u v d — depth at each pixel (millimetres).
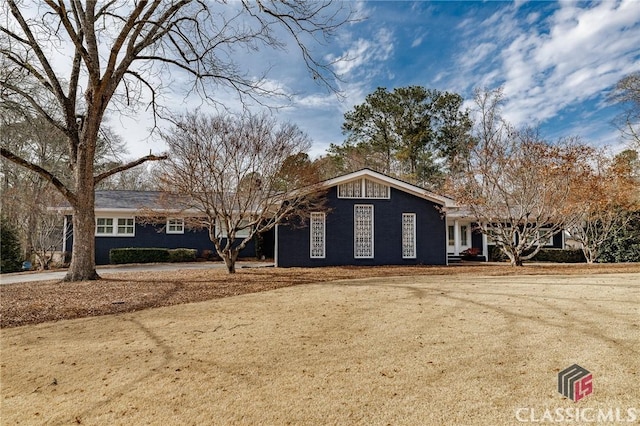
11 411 3508
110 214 21422
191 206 13414
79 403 3637
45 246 19547
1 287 10391
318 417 3258
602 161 16609
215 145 12336
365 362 4547
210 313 7359
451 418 3205
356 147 34250
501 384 3854
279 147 13078
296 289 10234
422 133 32156
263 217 13930
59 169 25875
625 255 19516
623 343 4984
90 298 8820
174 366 4531
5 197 20641
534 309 7078
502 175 16078
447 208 17797
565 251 22438
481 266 17000
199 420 3248
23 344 5555
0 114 13445
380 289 9867
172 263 20781
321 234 17469
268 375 4203
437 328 5949
